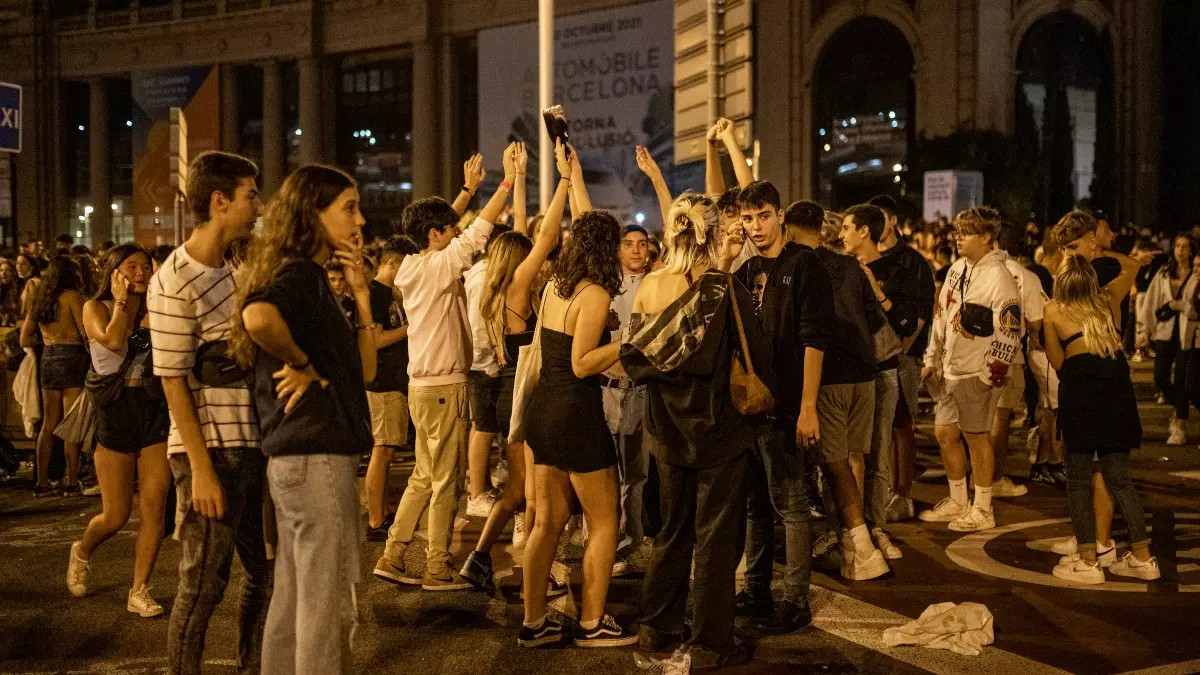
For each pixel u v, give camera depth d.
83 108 61.72
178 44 56.06
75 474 9.23
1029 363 8.74
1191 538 6.88
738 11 9.70
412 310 5.91
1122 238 17.42
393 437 7.34
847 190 36.75
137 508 8.51
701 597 4.69
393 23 50.75
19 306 14.80
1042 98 34.19
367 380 4.20
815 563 6.39
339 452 3.70
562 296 4.77
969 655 4.78
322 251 3.83
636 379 4.67
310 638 3.63
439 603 5.73
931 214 27.77
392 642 5.07
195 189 4.02
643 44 41.75
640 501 6.32
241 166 4.07
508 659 4.83
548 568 4.97
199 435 3.90
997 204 29.94
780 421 5.16
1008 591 5.79
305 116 53.41
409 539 6.08
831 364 5.79
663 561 4.88
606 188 42.91
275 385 3.71
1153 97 34.25
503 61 46.75
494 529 5.86
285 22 53.41
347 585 3.76
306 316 3.66
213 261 4.05
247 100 57.09
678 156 11.50
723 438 4.62
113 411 5.55
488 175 47.34
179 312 3.90
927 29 34.00
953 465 7.46
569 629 5.17
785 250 5.32
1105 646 4.89
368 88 54.09
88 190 61.34
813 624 5.26
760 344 4.71
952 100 33.50
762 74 37.75
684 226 4.83
